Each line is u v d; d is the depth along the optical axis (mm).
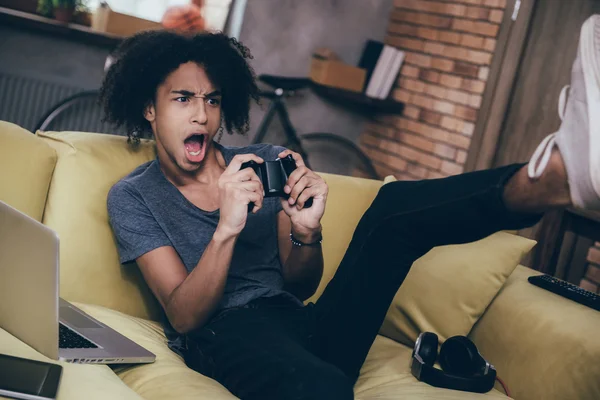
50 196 1900
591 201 1241
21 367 1299
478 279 2088
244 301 1865
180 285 1736
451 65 4488
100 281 1918
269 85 4691
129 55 1950
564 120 1276
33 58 4043
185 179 1915
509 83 4160
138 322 1902
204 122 1887
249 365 1637
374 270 1633
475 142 4320
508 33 4184
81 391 1309
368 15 4883
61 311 1723
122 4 4457
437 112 4551
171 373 1643
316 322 1740
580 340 1913
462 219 1451
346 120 4973
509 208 1371
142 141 2094
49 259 1341
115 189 1880
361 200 2266
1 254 1436
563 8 3924
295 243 1920
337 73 4613
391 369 1946
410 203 1558
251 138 4676
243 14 4508
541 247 3174
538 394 1938
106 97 2018
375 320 1689
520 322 2043
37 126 3949
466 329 2100
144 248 1807
